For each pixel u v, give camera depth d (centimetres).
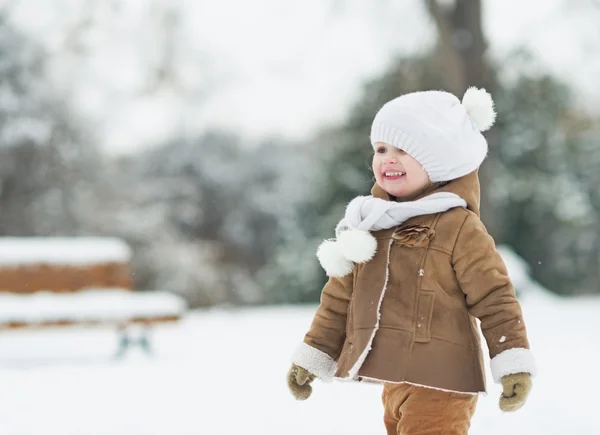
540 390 667
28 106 2573
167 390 707
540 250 2659
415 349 337
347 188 2589
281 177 3575
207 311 2964
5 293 1057
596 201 2686
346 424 537
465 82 1947
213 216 3497
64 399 663
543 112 2619
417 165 369
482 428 514
